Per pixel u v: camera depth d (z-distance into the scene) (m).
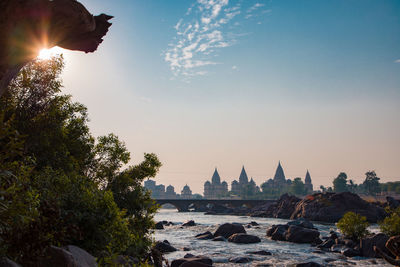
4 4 4.75
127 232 10.78
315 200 103.56
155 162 19.12
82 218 9.46
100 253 9.16
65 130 15.70
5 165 5.35
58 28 5.44
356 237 36.59
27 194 5.91
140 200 17.78
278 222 92.31
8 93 12.80
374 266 26.30
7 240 5.18
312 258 30.17
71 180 11.73
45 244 5.52
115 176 18.33
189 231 58.25
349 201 97.06
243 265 26.86
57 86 14.50
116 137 19.31
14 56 5.29
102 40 6.34
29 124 13.30
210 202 155.50
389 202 99.19
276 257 30.72
